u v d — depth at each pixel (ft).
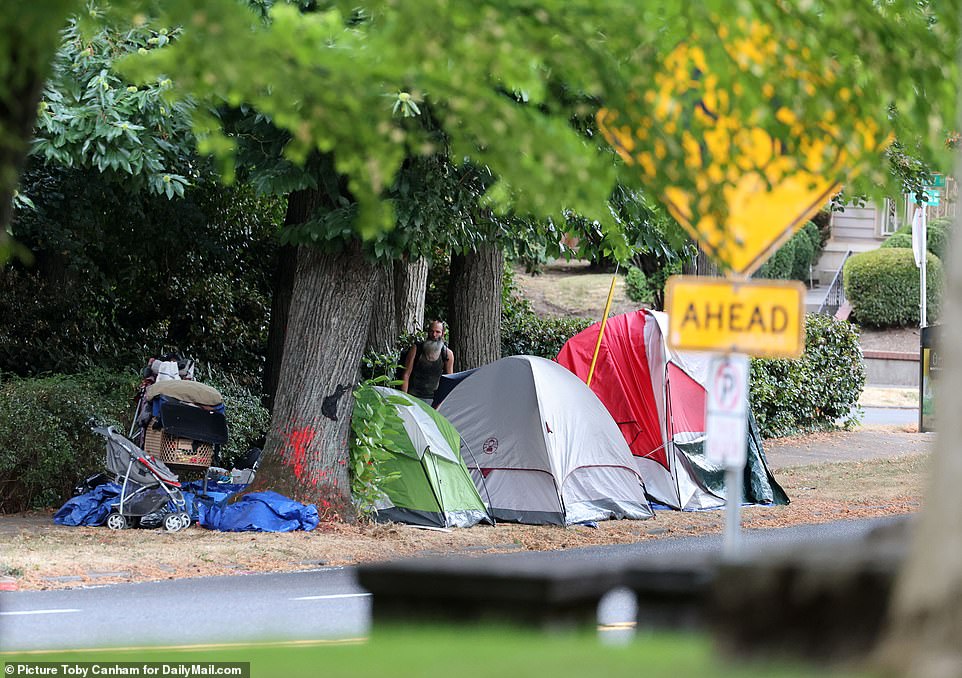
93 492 176.65
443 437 189.16
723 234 76.18
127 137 162.71
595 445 199.62
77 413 194.29
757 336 78.38
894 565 43.60
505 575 59.52
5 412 186.70
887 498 222.48
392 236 166.61
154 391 174.81
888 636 40.88
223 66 63.52
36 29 59.62
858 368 333.62
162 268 278.87
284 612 117.91
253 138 162.30
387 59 66.80
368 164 70.44
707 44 71.82
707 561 59.31
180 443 175.73
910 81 78.43
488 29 66.13
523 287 516.73
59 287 258.16
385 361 204.85
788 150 74.90
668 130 74.28
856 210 559.79
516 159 69.46
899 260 506.89
